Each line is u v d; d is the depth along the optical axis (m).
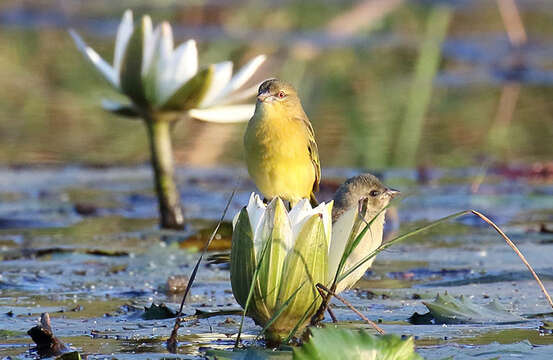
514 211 13.76
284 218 6.79
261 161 9.62
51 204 14.35
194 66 11.84
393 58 30.17
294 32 34.53
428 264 10.45
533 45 31.28
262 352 6.36
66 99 24.22
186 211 14.02
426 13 37.09
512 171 16.06
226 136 20.94
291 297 6.72
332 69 27.97
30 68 27.73
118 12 37.25
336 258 7.25
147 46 11.67
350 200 9.22
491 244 11.65
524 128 20.48
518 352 6.53
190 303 8.54
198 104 11.95
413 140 19.19
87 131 21.03
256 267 6.77
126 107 12.33
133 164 17.97
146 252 11.13
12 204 14.35
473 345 6.78
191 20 35.84
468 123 21.08
